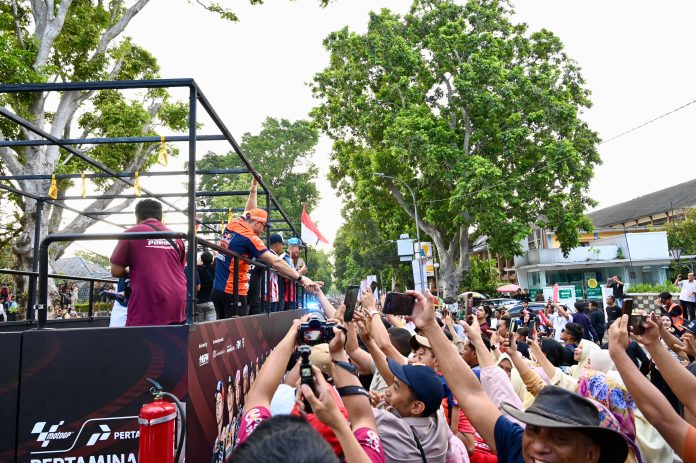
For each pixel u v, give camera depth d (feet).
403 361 11.85
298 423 4.27
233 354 11.98
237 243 16.44
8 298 37.91
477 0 93.04
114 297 16.61
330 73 92.89
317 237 31.99
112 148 43.11
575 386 15.70
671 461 13.19
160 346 8.77
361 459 5.69
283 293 24.53
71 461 8.41
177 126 48.75
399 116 85.92
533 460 6.42
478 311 28.30
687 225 135.95
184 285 11.34
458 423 12.46
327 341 7.87
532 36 95.55
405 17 94.48
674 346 16.16
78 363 8.66
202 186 114.73
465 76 84.23
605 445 6.21
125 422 8.52
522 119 87.51
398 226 108.37
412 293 8.84
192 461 8.69
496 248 83.25
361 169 98.07
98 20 46.60
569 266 123.75
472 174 80.48
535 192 88.74
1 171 36.73
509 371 16.43
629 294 81.76
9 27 41.27
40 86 10.47
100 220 21.62
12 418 8.48
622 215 215.51
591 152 93.91
